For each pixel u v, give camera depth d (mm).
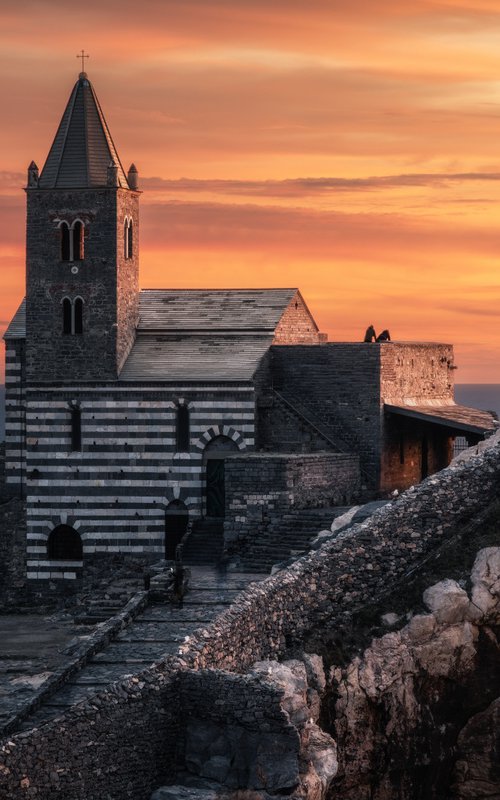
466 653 96375
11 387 143625
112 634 96812
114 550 134875
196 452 133625
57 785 74375
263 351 136125
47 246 136125
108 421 134875
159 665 81125
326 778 81250
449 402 154250
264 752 79188
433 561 98812
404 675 94562
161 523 134125
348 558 97250
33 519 135625
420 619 95750
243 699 79812
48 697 84125
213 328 138625
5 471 143875
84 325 135250
